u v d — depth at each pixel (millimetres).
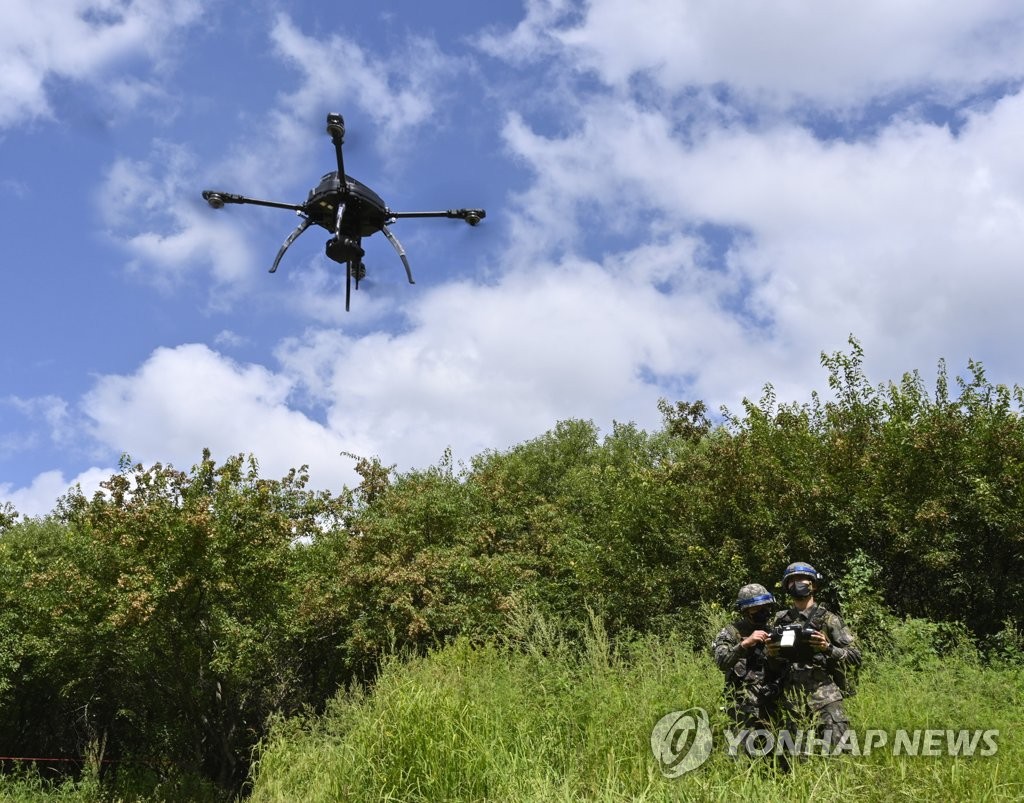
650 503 13953
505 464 23062
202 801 13680
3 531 21328
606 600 13273
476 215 8453
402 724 6371
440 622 14734
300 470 16047
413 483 18594
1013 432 11641
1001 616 11289
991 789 4738
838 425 13602
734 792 4773
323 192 8258
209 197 8203
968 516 11617
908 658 8281
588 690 6824
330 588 15539
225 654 13695
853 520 12078
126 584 13156
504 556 16766
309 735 9273
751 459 13250
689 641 9805
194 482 14336
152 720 16859
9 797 14320
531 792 5484
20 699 17172
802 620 5773
